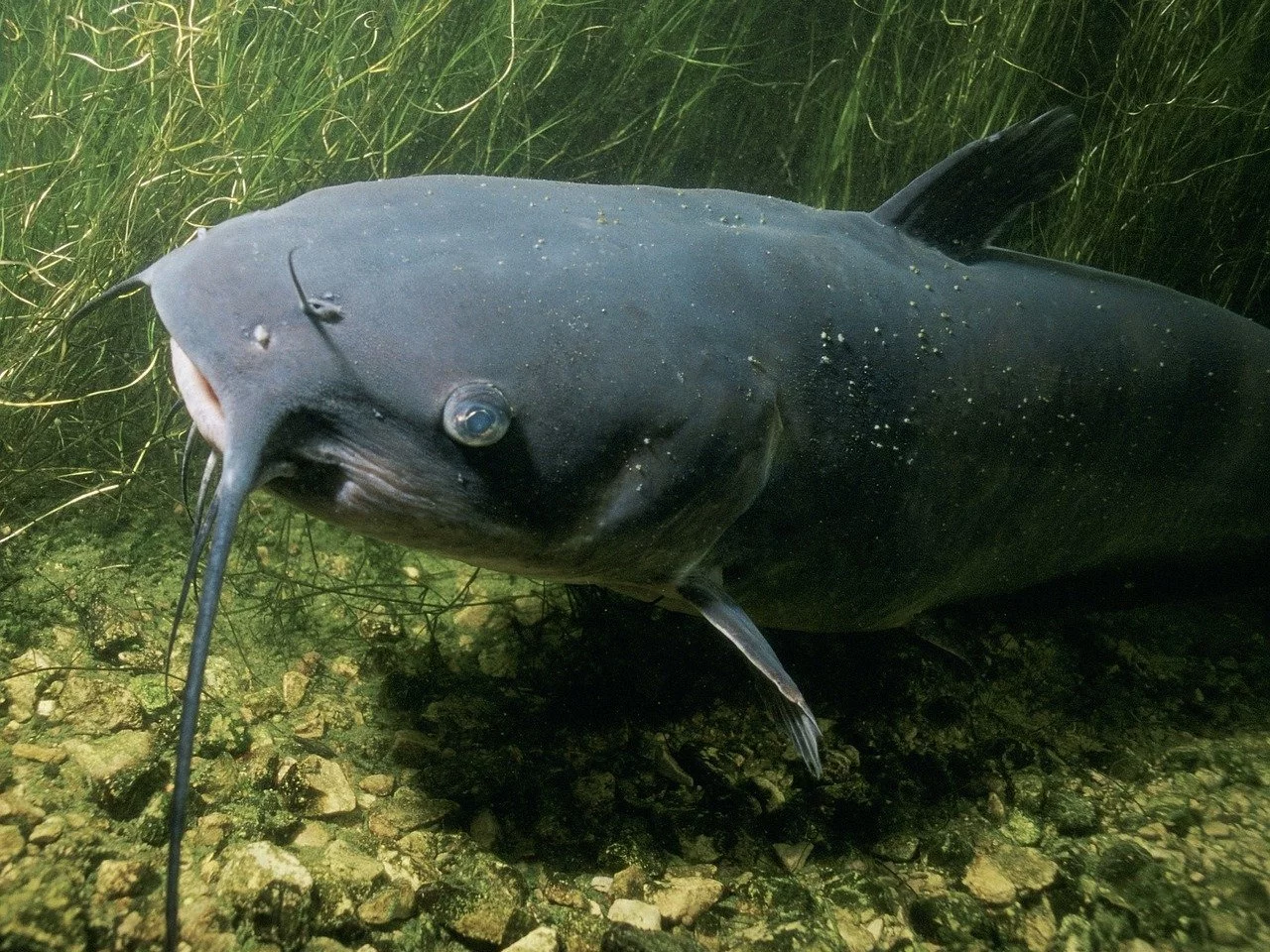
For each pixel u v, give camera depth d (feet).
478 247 1.14
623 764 1.50
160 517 1.76
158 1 1.75
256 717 1.39
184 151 1.82
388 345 1.06
